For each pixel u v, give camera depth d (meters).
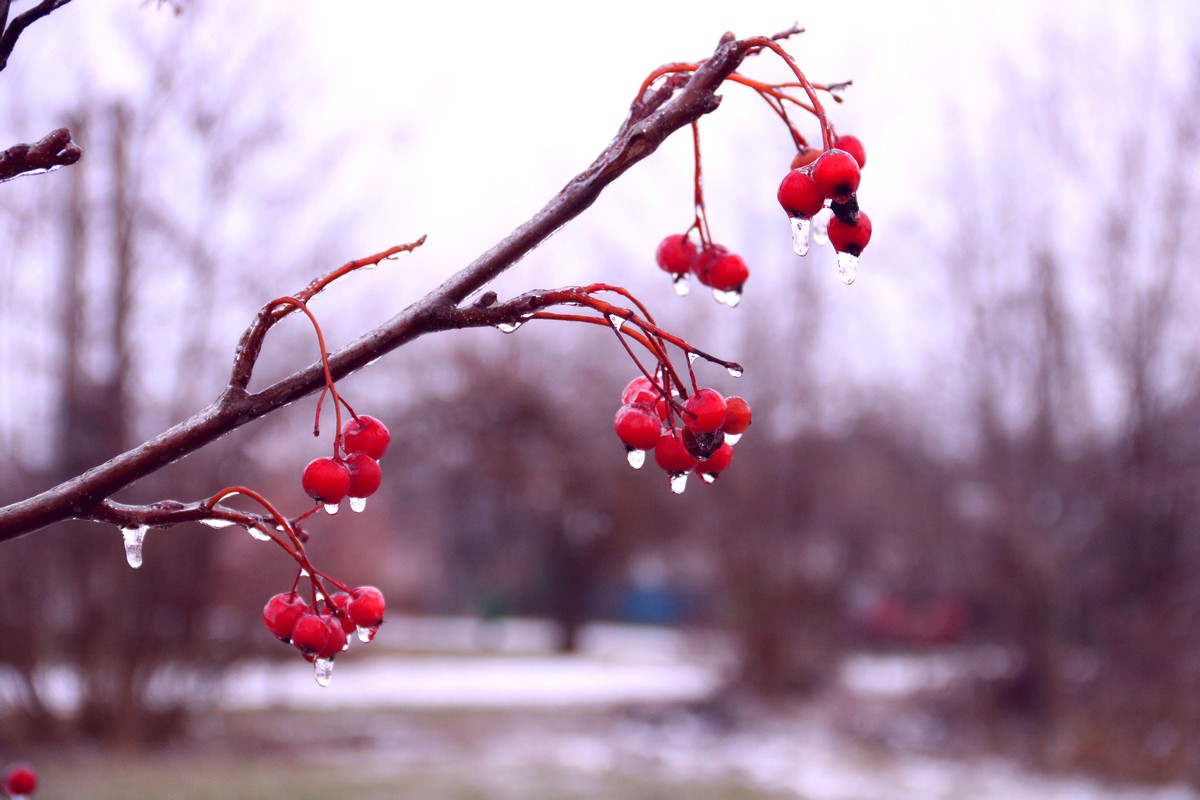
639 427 1.44
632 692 17.89
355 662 21.62
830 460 17.58
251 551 12.18
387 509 29.03
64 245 9.54
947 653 18.86
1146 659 11.95
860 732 13.68
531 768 10.70
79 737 10.88
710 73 1.39
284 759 10.66
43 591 10.75
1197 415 13.08
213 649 11.67
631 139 1.36
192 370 10.16
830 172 1.32
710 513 18.31
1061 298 13.57
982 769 11.30
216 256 9.99
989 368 13.83
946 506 15.14
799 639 17.73
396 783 9.54
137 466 1.31
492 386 20.80
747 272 1.85
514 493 23.59
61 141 1.34
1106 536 13.28
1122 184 13.28
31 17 1.40
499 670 21.41
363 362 1.35
